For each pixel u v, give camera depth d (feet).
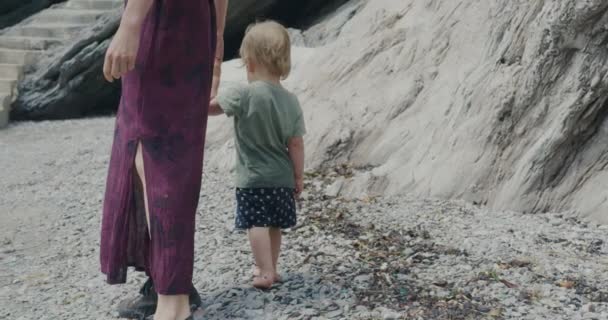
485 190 18.48
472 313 11.31
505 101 18.45
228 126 26.94
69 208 20.88
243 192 12.26
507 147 18.54
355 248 14.88
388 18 24.39
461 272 13.34
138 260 11.10
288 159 12.48
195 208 10.52
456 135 19.20
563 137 17.72
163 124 10.24
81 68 42.80
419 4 24.02
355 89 23.07
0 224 19.51
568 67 17.93
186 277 10.37
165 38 10.03
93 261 15.81
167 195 10.19
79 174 25.76
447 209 17.79
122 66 9.34
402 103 21.76
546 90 18.19
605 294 12.37
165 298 10.43
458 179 18.72
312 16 48.55
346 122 22.16
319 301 11.86
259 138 12.10
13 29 48.19
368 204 18.30
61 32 47.67
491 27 19.70
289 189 12.47
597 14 16.98
